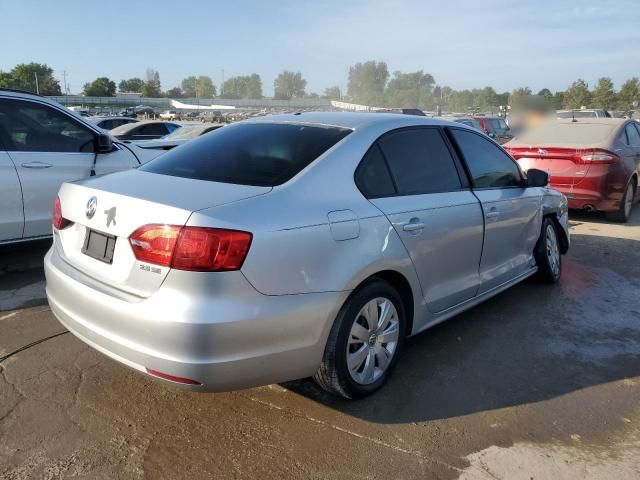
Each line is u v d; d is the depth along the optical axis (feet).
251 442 9.34
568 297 16.75
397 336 11.13
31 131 17.61
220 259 8.16
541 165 27.71
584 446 9.46
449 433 9.72
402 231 10.75
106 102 359.87
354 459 8.98
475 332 14.05
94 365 11.71
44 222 17.76
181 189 9.40
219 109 343.67
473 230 12.85
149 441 9.29
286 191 9.42
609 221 28.66
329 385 10.05
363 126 11.40
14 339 12.84
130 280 8.75
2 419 9.72
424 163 12.21
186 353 8.14
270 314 8.61
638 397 11.09
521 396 11.02
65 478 8.36
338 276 9.46
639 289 17.63
